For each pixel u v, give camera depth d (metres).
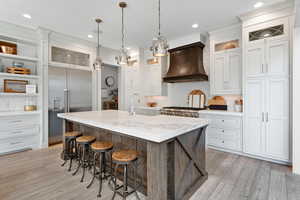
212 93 3.86
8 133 3.34
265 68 2.90
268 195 1.95
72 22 3.36
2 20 3.25
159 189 1.57
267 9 2.82
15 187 2.12
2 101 3.46
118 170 2.37
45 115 3.80
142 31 3.86
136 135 1.62
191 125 1.88
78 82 4.39
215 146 3.61
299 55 2.44
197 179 2.18
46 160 3.03
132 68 5.47
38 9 2.84
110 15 3.07
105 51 5.16
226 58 3.64
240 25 3.44
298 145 2.46
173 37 4.23
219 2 2.64
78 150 2.91
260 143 2.98
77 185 2.18
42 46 3.72
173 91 4.90
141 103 5.26
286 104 2.71
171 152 1.77
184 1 2.61
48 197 1.91
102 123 2.02
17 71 3.51
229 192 2.02
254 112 3.04
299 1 1.96
